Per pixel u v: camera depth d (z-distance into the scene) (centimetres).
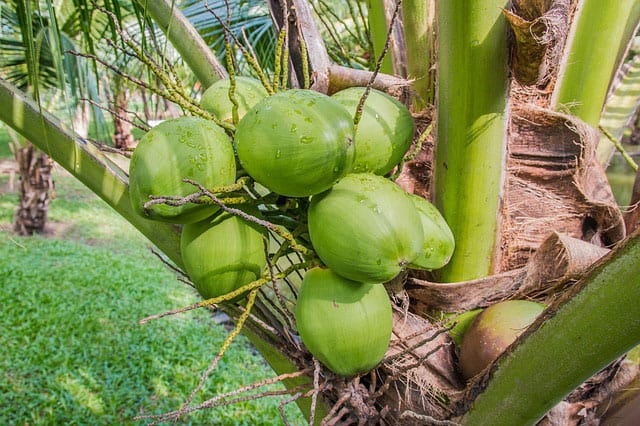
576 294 77
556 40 90
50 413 349
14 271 547
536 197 114
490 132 102
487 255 109
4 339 426
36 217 704
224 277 90
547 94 118
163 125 88
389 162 93
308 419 108
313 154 78
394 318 107
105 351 427
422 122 119
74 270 570
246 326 106
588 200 113
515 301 104
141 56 92
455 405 97
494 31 96
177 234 117
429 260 97
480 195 106
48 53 300
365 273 82
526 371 83
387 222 81
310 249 91
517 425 88
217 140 86
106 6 140
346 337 85
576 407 100
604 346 76
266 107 82
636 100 147
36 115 114
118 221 799
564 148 112
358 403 96
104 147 119
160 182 83
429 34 119
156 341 449
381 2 131
